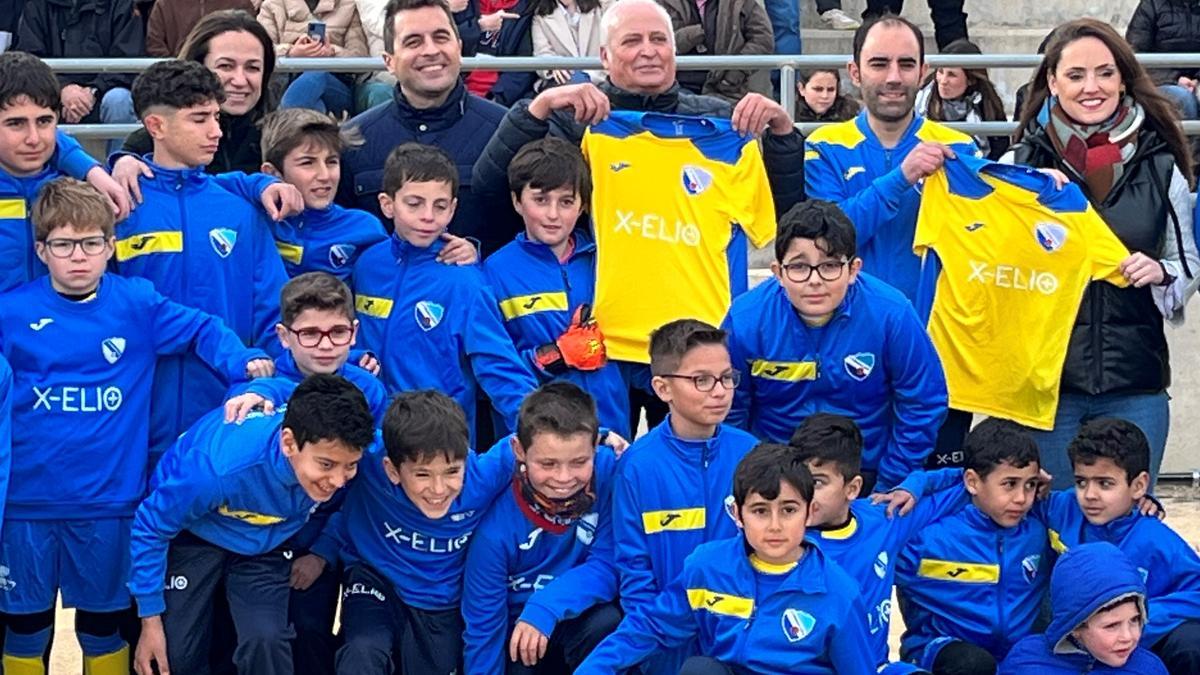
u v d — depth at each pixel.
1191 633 5.35
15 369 5.19
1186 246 5.90
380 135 5.98
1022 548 5.59
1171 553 5.48
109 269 5.45
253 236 5.56
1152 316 5.90
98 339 5.22
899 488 5.59
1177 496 8.60
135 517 5.13
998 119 8.46
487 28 8.55
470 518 5.29
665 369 5.29
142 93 5.45
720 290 5.82
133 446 5.29
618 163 5.79
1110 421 5.53
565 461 5.14
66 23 8.58
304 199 5.66
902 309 5.61
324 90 7.84
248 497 5.06
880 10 10.53
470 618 5.31
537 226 5.65
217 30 5.94
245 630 5.13
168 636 5.15
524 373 5.57
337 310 5.25
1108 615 5.17
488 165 5.81
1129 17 11.03
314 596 5.47
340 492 5.43
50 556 5.26
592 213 5.78
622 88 5.89
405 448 4.99
